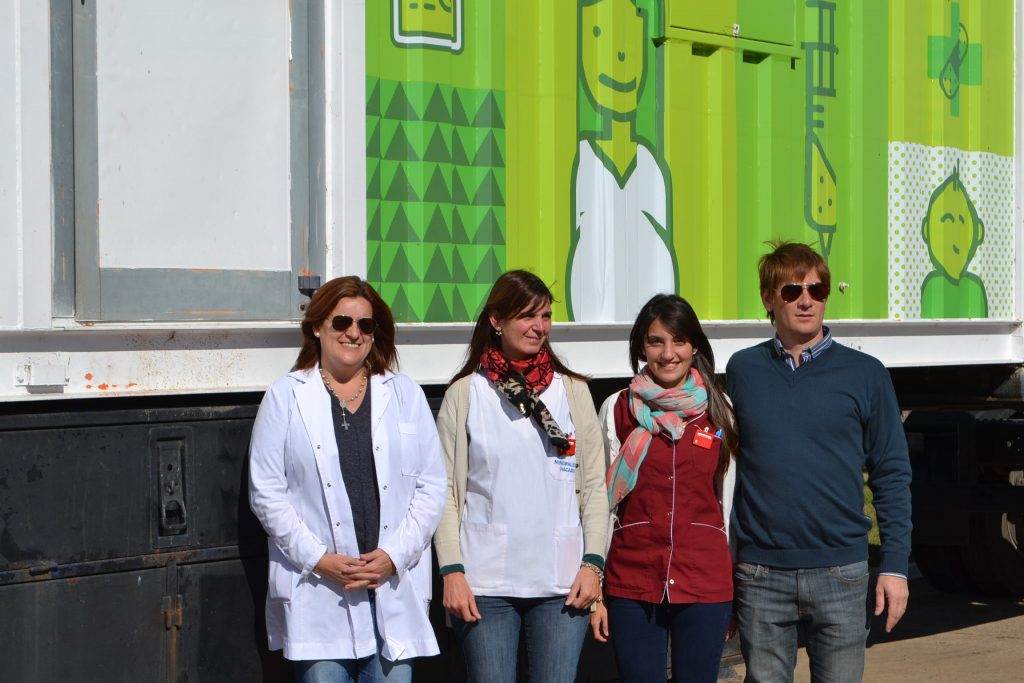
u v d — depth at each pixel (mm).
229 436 3975
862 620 3984
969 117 6625
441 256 4539
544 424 3912
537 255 4809
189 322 3861
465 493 3996
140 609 3799
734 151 5434
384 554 3717
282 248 4129
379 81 4367
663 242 5207
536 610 3963
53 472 3631
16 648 3564
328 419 3748
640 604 4008
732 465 4148
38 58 3562
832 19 5855
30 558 3586
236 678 3994
